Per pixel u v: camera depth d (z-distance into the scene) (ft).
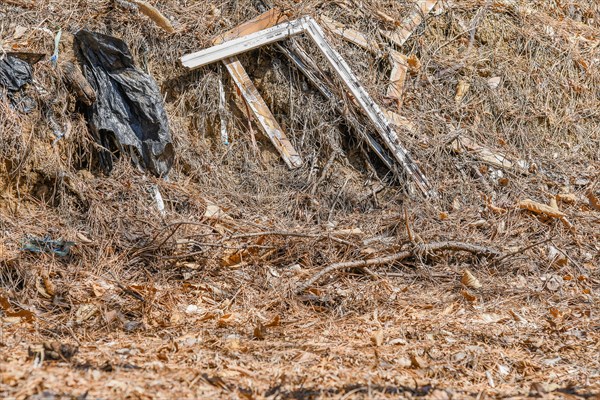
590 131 31.19
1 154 22.15
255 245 21.31
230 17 28.19
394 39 29.48
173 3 27.96
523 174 28.40
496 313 19.57
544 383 14.34
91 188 23.16
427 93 29.30
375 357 15.26
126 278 20.18
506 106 30.12
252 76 27.48
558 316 19.26
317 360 14.88
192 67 26.32
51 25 25.32
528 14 33.12
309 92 27.55
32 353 13.91
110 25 26.20
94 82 24.53
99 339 16.03
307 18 27.27
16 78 23.06
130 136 24.35
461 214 25.88
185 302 19.13
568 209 26.55
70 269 20.06
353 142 27.43
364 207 26.45
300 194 25.94
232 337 16.48
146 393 11.92
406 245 22.75
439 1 31.17
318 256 22.27
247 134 26.84
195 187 25.25
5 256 19.69
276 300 19.49
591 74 32.58
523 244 24.14
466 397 13.12
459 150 28.04
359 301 19.80
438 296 20.85
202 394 12.23
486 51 31.22
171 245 21.31
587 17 36.37
